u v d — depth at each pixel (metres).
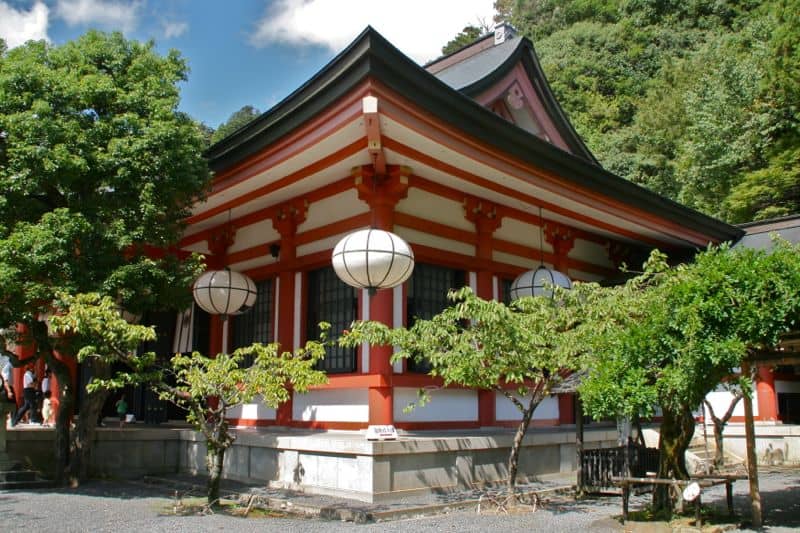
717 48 39.38
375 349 10.79
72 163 9.78
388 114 8.90
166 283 10.92
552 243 15.24
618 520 8.04
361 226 11.51
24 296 9.88
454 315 8.66
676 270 8.41
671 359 6.82
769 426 17.17
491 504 9.14
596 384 6.95
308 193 12.77
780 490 11.59
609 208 14.20
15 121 9.81
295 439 10.35
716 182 30.11
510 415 13.09
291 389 12.69
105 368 11.88
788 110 27.03
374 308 10.95
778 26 28.27
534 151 11.57
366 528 7.57
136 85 11.04
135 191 10.73
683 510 7.86
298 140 10.45
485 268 13.11
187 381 8.88
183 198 11.37
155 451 13.05
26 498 9.88
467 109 9.94
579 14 62.44
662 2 55.00
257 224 14.33
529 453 11.54
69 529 7.50
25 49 11.01
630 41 54.12
